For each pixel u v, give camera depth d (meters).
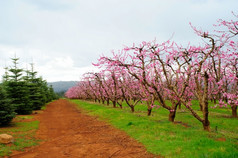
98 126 16.14
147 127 12.98
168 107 15.17
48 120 21.44
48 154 8.95
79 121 19.92
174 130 11.53
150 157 7.86
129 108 30.20
